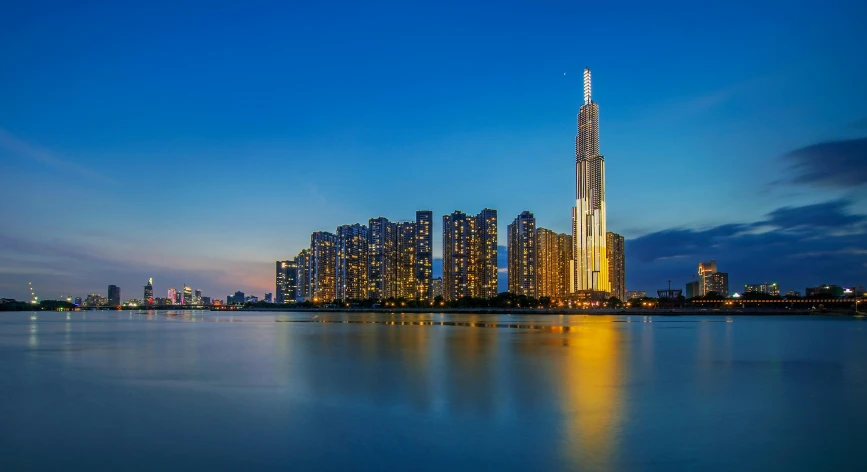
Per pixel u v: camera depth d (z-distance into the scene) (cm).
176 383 5072
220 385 4959
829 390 4694
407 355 7662
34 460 2766
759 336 12431
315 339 11100
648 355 7656
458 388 4766
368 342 10200
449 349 8631
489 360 6969
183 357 7400
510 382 5106
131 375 5612
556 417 3625
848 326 18425
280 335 12569
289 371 5900
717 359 7150
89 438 3144
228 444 3023
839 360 7069
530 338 11412
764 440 3091
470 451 2889
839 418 3606
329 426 3391
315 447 2962
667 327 17350
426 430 3297
